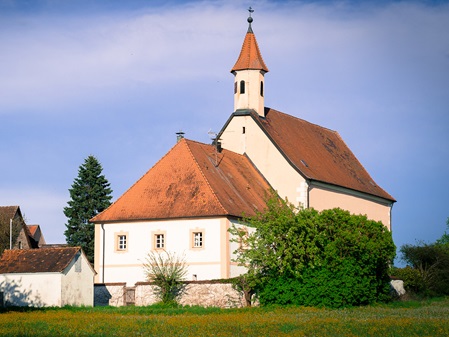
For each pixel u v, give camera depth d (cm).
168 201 7306
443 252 8869
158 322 4831
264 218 6512
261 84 8631
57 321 4941
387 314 5541
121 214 7381
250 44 8669
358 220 6575
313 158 8850
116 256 7344
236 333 4291
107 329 4475
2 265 6819
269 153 8306
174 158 7631
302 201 8100
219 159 7912
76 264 6800
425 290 8469
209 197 7175
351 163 9888
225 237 6994
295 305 6156
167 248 7175
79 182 10512
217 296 6366
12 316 5353
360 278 6397
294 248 6247
